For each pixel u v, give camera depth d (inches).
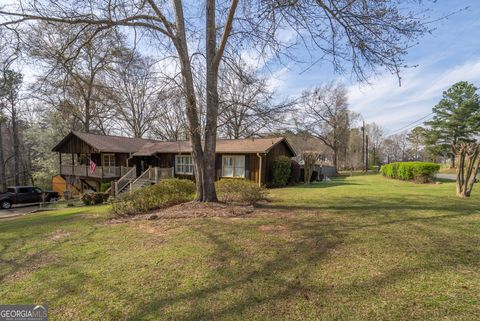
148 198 308.3
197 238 182.7
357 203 311.7
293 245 161.9
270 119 277.0
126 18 262.5
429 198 337.4
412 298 98.6
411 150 2164.1
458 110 1215.6
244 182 355.9
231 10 257.1
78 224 250.1
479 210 253.4
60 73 260.7
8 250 173.9
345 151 1785.2
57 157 947.3
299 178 735.7
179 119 276.7
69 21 244.5
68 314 96.4
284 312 92.5
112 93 612.1
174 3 279.4
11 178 1055.6
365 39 219.6
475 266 125.4
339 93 1236.5
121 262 144.4
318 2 219.0
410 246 154.9
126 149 765.9
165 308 97.7
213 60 283.3
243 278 120.0
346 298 100.2
